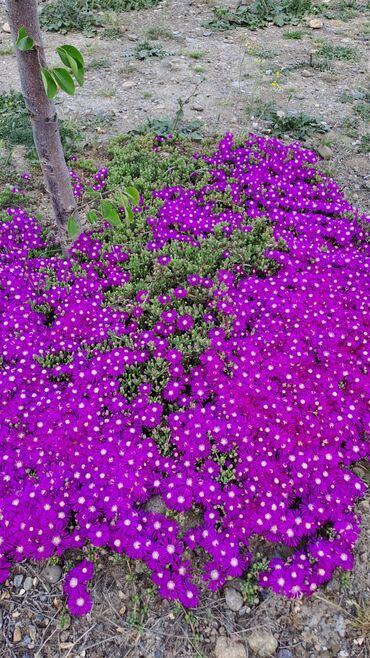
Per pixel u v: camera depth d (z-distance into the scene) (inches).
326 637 22.7
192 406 29.7
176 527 25.0
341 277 37.9
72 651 22.3
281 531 25.0
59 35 75.0
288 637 22.7
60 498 25.8
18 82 63.9
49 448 27.7
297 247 39.8
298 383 30.6
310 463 27.3
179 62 68.9
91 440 27.9
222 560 24.0
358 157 52.7
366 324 34.8
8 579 24.3
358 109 59.4
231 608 23.5
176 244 39.8
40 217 44.1
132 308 35.3
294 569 23.8
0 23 79.4
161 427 29.0
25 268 38.4
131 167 48.5
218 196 44.8
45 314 35.9
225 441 27.8
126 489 26.0
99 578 24.3
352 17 83.7
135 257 39.0
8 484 26.4
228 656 22.0
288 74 66.7
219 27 78.4
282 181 47.1
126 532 24.6
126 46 72.8
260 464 27.1
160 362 31.6
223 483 26.9
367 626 22.6
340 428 29.0
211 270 38.7
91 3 82.4
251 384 30.4
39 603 23.6
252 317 35.2
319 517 25.7
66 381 31.6
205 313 35.1
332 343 32.9
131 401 30.4
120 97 61.1
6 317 34.2
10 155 49.4
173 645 22.5
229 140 50.6
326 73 67.2
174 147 52.3
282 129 55.9
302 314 34.5
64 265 38.3
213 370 31.0
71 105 59.1
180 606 23.3
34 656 22.1
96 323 34.2
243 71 67.1
